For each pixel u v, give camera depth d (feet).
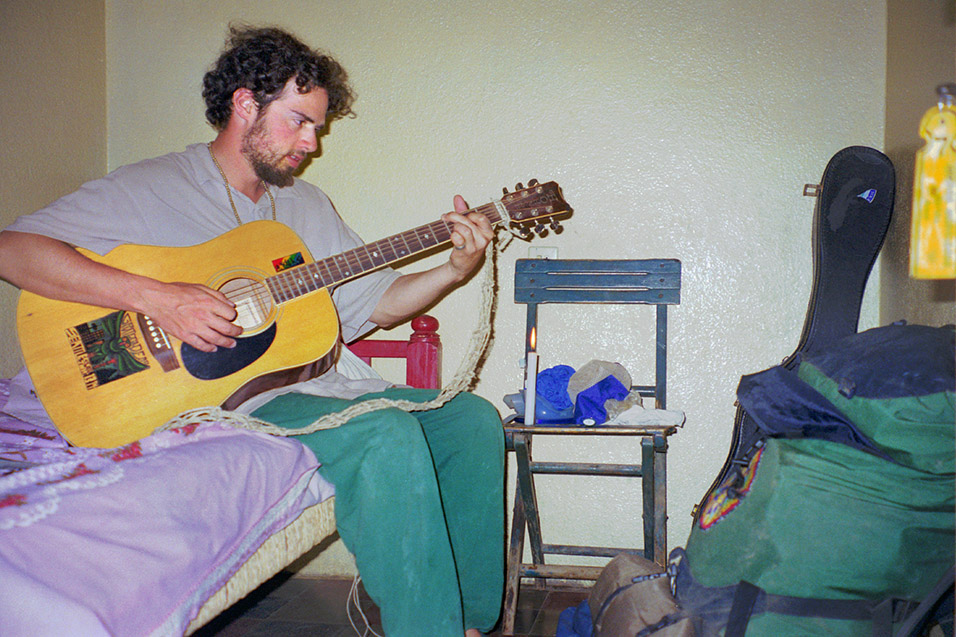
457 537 4.84
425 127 7.18
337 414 4.04
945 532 3.60
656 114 6.83
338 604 6.29
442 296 7.13
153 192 4.98
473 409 4.98
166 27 7.52
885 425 3.67
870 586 3.69
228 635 5.54
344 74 7.27
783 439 3.95
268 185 5.59
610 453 6.87
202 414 4.00
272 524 3.76
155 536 2.88
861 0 6.51
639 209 6.84
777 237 6.63
